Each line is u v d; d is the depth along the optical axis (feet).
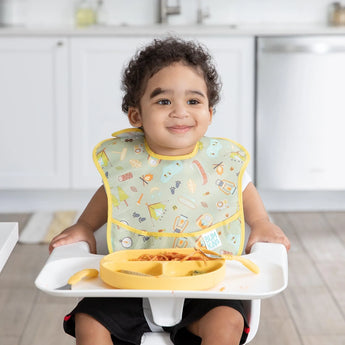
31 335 6.94
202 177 4.42
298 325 7.20
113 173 4.44
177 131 4.16
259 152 10.83
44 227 10.44
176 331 3.92
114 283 3.52
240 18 12.23
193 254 3.84
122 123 10.80
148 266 3.72
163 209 4.33
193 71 4.18
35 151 10.87
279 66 10.55
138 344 3.97
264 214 4.58
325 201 11.62
